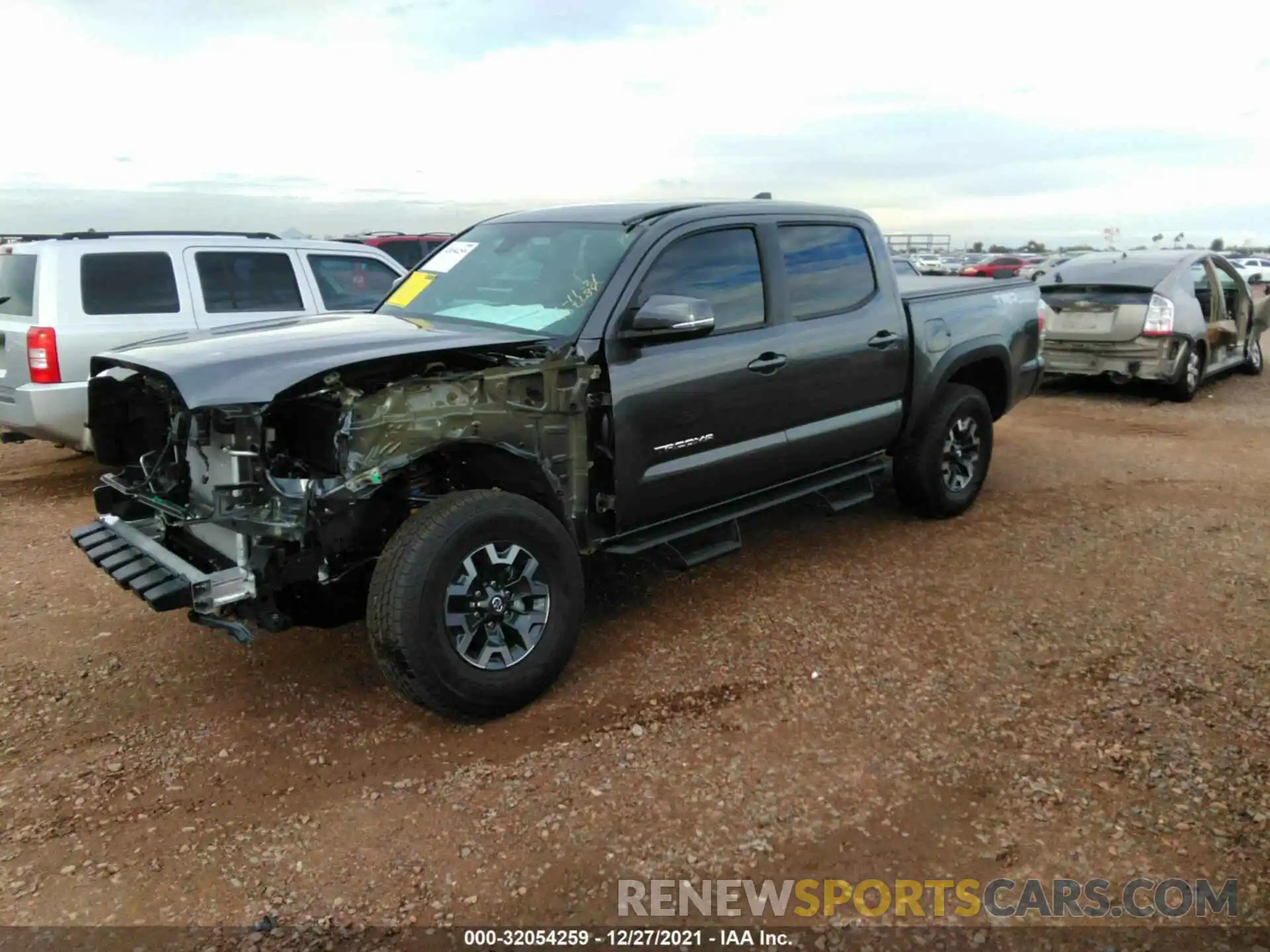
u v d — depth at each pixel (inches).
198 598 125.4
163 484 148.6
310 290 314.3
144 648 169.0
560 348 148.9
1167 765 129.3
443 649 132.7
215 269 291.4
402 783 127.0
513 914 103.3
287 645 169.5
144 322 270.4
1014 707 145.6
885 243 213.6
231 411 127.0
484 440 140.4
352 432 127.6
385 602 129.5
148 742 137.9
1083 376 434.3
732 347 171.8
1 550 222.2
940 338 220.7
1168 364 391.9
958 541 222.7
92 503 262.7
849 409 200.4
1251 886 106.4
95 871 110.1
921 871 109.7
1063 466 296.5
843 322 195.2
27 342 253.0
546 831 116.9
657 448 161.9
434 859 112.0
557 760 132.2
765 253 182.2
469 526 133.6
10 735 139.9
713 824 117.9
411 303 185.3
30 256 262.2
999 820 118.3
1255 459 303.7
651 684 153.6
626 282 158.2
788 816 119.3
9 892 106.6
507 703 140.8
